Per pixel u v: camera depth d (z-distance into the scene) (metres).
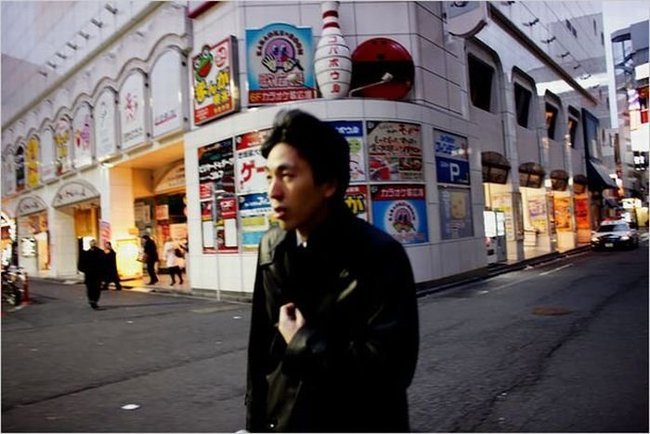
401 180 11.06
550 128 23.33
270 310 1.42
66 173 19.78
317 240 1.27
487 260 14.11
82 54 18.28
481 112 15.83
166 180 17.14
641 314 6.88
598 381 4.23
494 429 3.43
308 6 11.43
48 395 4.61
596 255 18.44
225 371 5.25
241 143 11.31
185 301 11.45
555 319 6.96
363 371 1.13
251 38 11.27
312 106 10.70
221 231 11.83
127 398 4.48
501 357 5.20
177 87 13.16
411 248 11.05
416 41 11.85
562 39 24.06
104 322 8.76
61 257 21.55
